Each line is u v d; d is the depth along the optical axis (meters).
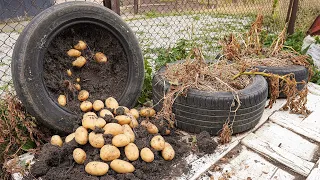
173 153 1.23
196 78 1.44
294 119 1.62
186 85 1.40
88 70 1.49
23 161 1.24
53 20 1.25
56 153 1.17
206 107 1.33
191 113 1.37
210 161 1.26
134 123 1.30
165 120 1.41
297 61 1.91
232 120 1.37
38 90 1.23
